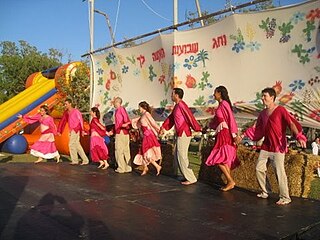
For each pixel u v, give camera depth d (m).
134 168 8.48
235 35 6.80
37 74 17.91
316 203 4.89
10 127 13.50
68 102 9.27
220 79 7.08
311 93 5.70
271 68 6.27
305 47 5.83
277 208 4.60
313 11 5.74
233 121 5.64
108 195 5.30
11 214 4.15
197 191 5.66
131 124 7.86
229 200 5.04
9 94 29.09
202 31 7.40
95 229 3.66
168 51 8.14
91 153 8.42
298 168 5.59
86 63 14.77
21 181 6.33
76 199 5.00
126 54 9.55
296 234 3.67
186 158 6.32
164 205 4.71
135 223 3.89
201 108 7.34
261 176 5.14
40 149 9.24
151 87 8.79
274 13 6.21
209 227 3.78
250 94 6.54
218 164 5.71
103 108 10.36
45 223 3.83
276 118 4.89
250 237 3.48
